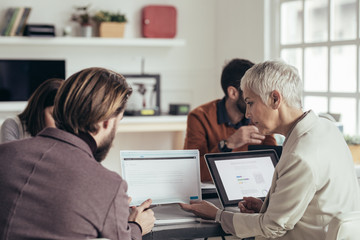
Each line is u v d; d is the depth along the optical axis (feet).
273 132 6.25
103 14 17.20
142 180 6.89
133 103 18.11
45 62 16.92
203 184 8.00
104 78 4.92
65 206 4.43
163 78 18.75
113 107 4.88
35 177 4.54
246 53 16.83
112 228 4.62
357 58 12.32
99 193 4.56
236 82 8.59
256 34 16.17
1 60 16.49
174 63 18.81
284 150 5.97
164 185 6.97
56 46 17.52
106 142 5.07
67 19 17.49
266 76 6.00
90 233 4.51
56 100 4.91
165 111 18.81
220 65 18.75
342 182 5.80
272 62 6.12
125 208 4.76
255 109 6.18
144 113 17.24
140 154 7.02
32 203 4.48
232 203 7.02
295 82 6.04
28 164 4.60
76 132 4.85
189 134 9.11
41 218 4.44
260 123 6.21
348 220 5.26
